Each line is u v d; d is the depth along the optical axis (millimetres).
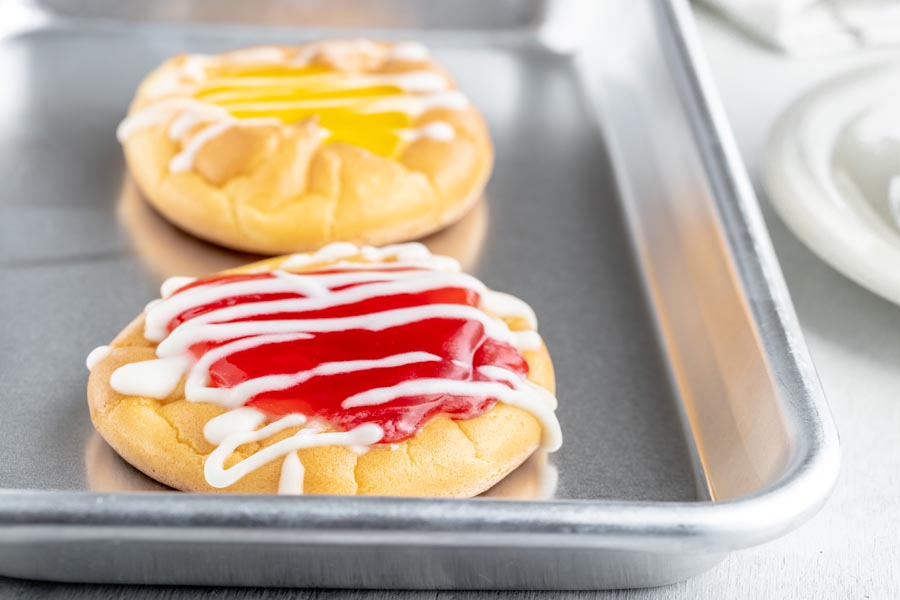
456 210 459
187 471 374
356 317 394
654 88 497
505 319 415
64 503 333
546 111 521
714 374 415
